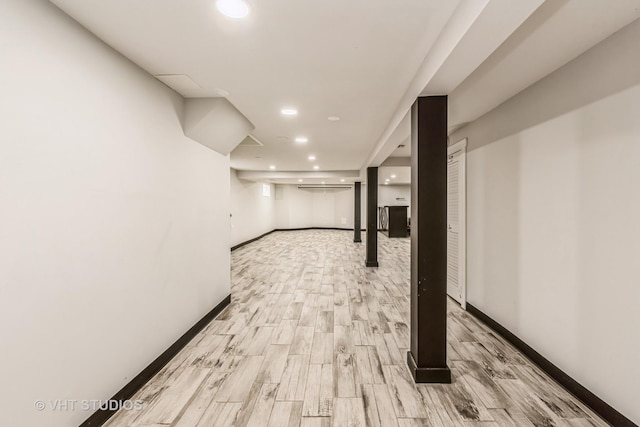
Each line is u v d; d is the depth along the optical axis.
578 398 1.94
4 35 1.21
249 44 1.77
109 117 1.80
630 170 1.59
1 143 1.21
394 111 3.04
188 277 2.78
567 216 2.04
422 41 1.74
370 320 3.31
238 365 2.38
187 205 2.77
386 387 2.09
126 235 1.96
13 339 1.25
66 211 1.51
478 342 2.77
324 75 2.20
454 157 3.92
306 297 4.12
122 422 1.75
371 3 1.39
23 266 1.29
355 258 7.04
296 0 1.37
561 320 2.10
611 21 1.53
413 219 2.27
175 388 2.08
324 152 5.47
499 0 1.14
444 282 2.14
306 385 2.12
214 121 2.84
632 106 1.57
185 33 1.65
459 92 2.55
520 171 2.56
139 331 2.08
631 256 1.59
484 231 3.19
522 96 2.52
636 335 1.57
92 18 1.52
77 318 1.57
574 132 1.97
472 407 1.88
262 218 11.30
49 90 1.41
